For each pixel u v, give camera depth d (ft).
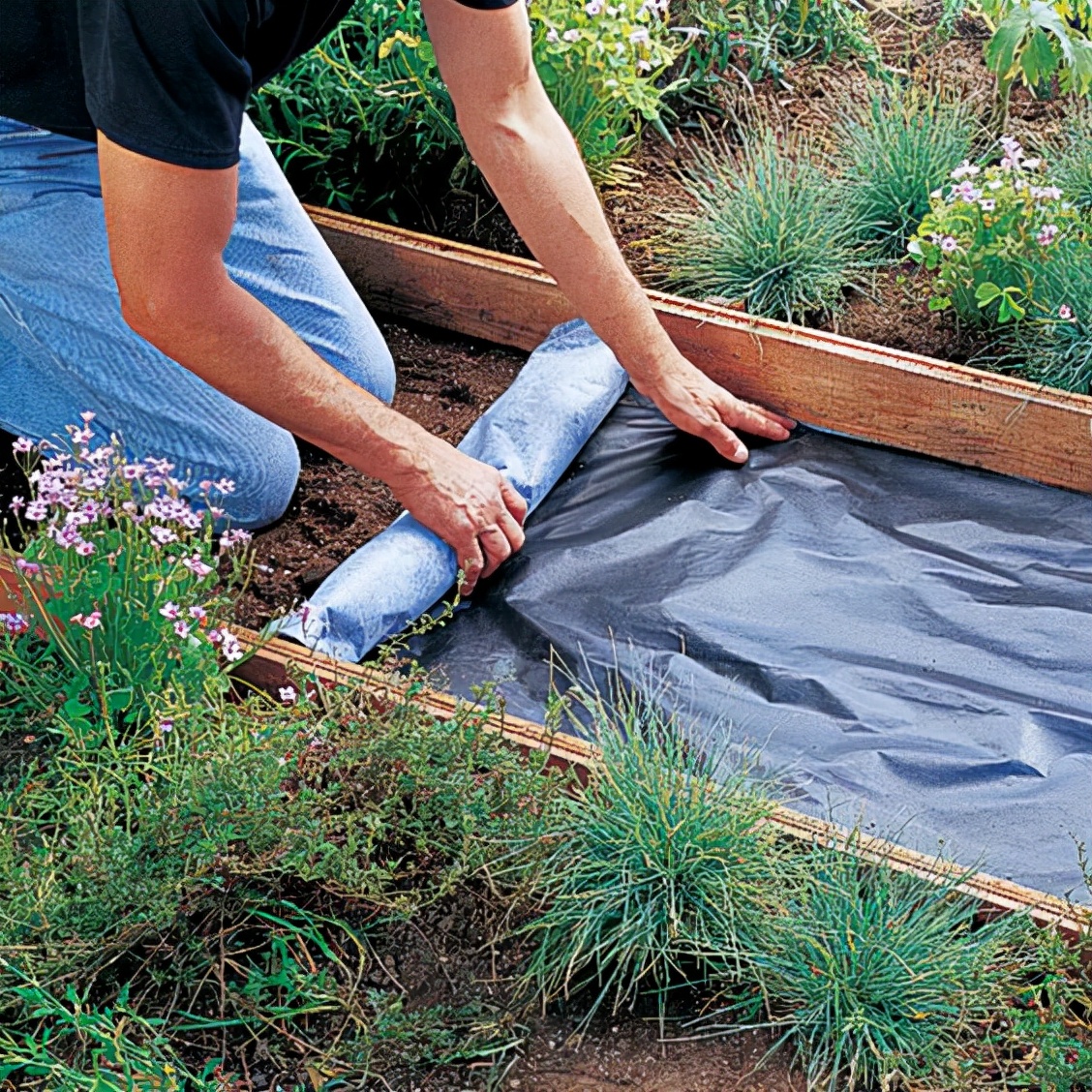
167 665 7.65
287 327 7.61
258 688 8.04
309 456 10.07
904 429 9.78
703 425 9.49
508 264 10.59
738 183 10.94
